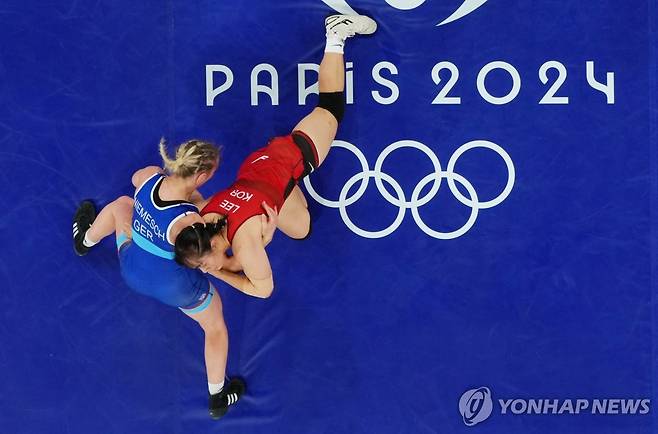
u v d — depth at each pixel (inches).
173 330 490.0
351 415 486.3
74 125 490.0
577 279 481.1
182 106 489.1
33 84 490.0
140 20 489.4
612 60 479.2
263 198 404.8
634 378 480.4
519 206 481.4
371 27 474.0
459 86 482.6
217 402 466.3
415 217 484.4
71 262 491.2
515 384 482.6
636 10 478.6
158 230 386.3
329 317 487.5
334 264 486.6
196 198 454.0
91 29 489.4
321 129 443.2
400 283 484.7
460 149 482.6
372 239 485.7
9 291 490.3
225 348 461.1
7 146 490.6
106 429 491.2
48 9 490.6
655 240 479.5
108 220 453.7
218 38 488.1
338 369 487.2
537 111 481.1
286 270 487.8
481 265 483.2
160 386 491.2
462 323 483.5
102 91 489.7
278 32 487.8
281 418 487.5
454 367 484.1
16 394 490.9
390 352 484.7
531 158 481.1
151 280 400.2
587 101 480.4
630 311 480.4
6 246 490.6
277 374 488.1
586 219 480.1
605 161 479.5
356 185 485.7
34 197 490.3
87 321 491.2
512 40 481.1
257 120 488.4
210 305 441.7
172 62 488.7
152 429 490.9
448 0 482.3
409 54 483.8
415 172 484.4
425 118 483.8
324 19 487.2
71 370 490.9
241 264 401.7
